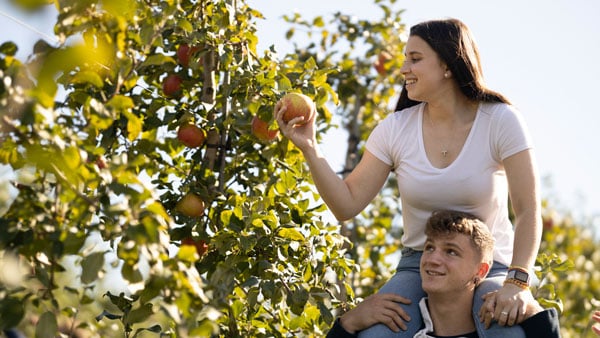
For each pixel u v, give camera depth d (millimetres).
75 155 3324
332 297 4809
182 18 4523
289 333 4988
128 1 3496
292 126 4133
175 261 3434
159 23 3805
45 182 3541
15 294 3594
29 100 3229
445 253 3906
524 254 3896
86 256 3426
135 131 3711
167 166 4902
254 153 5078
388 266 7648
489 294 3893
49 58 3080
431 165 4090
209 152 4895
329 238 4801
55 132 3332
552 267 5078
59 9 3457
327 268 4902
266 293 4512
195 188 4715
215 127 4812
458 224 3896
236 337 4648
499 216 4152
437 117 4129
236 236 4547
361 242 7668
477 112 4082
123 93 4754
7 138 3371
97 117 3541
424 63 4074
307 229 4812
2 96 3217
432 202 4098
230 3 4898
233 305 4617
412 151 4141
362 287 7355
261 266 4484
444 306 3941
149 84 5055
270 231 4562
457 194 4051
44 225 3461
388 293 4094
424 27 4117
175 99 4930
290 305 4547
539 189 3994
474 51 4117
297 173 4973
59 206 3514
